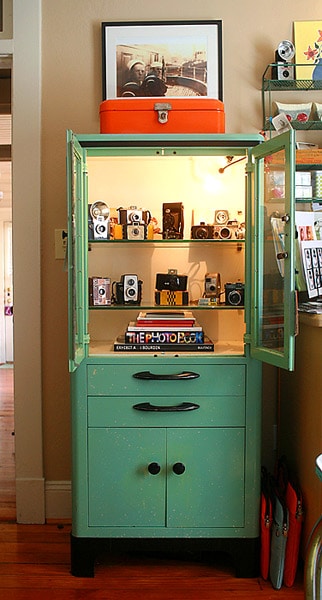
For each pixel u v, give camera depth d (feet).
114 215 7.86
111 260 8.12
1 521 8.37
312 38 8.11
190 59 8.10
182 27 8.09
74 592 6.53
